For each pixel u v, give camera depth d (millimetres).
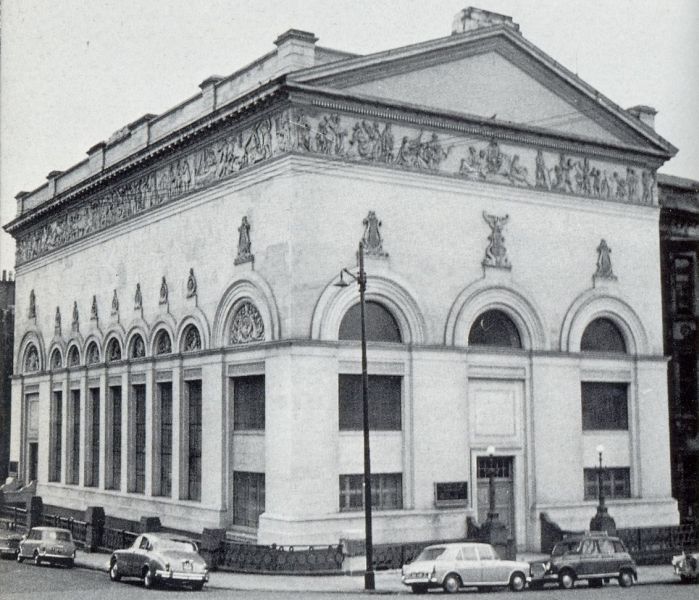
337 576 36656
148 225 52500
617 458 48781
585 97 48844
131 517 52031
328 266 40844
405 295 42562
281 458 39594
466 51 45406
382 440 41844
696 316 56188
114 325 55844
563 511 45688
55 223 65812
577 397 47062
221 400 44438
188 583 33438
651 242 50938
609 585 36125
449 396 43156
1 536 46031
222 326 44969
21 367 70250
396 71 43188
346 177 41625
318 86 40719
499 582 33031
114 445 56469
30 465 68750
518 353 45719
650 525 48406
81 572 38594
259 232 42406
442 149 44375
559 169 47969
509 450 45156
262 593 31891
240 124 43969
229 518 44031
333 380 40250
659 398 50062
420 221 43375
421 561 32781
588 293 48281
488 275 45031
